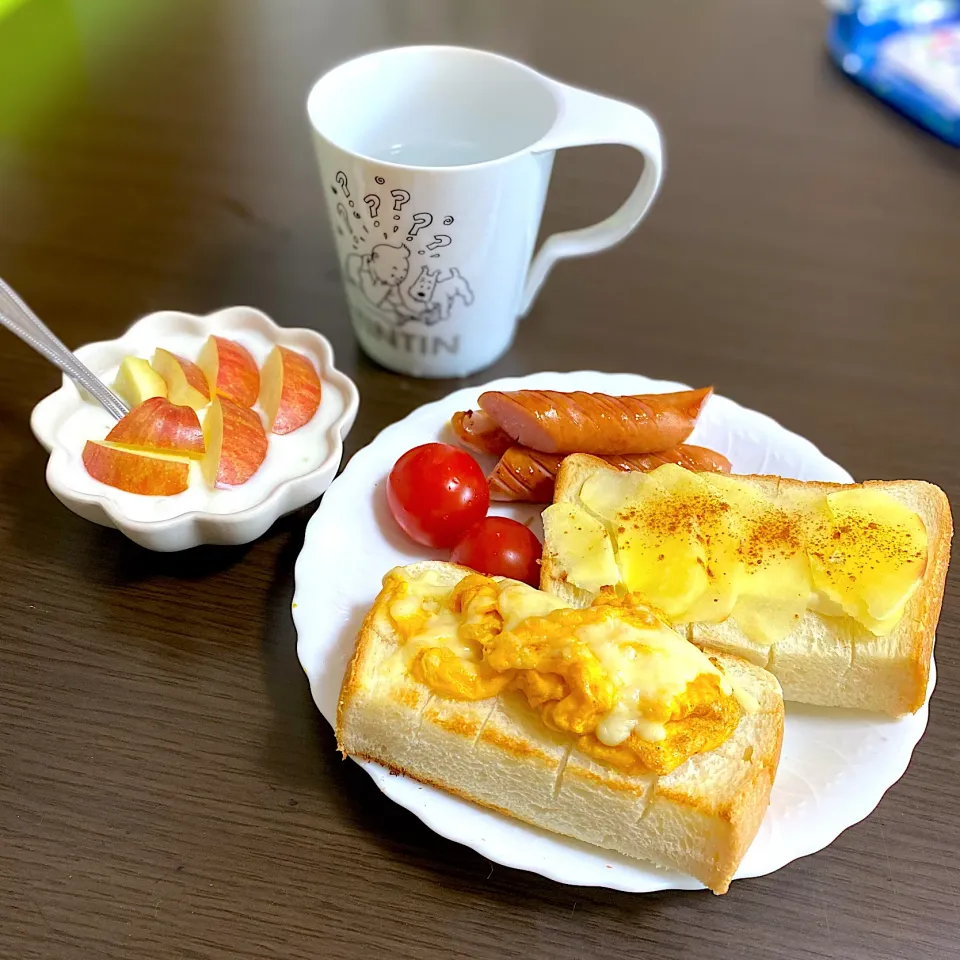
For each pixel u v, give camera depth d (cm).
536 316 42
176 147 49
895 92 54
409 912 26
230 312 37
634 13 61
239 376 34
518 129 37
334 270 43
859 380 40
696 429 36
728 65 57
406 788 27
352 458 34
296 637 31
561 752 26
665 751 26
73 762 28
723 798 26
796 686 29
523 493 34
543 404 33
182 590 32
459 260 34
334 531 32
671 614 29
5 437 36
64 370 33
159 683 30
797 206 47
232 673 30
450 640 28
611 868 26
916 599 29
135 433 31
